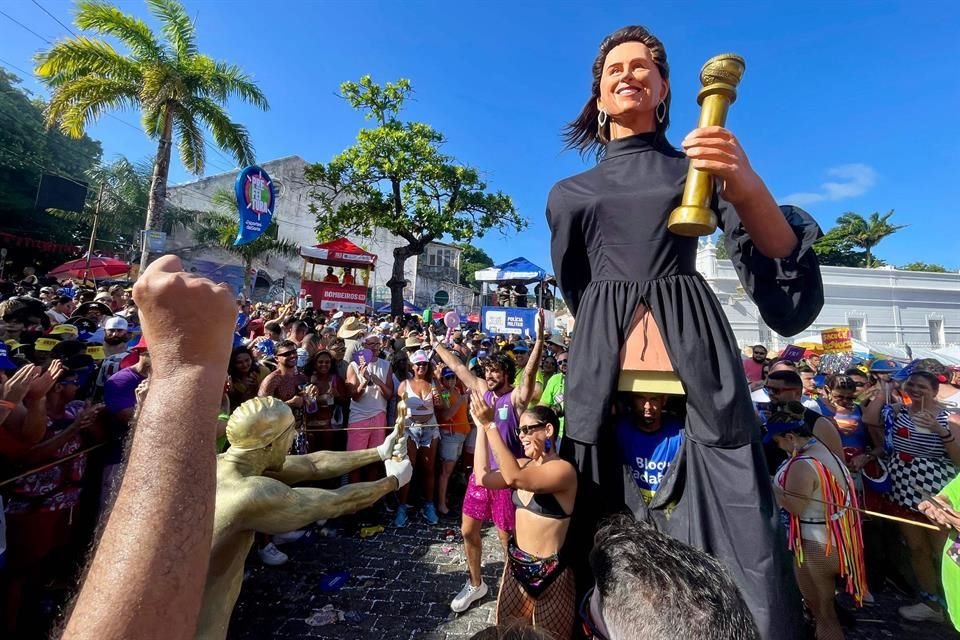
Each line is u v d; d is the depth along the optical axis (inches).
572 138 95.3
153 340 26.4
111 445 142.6
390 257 1299.2
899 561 164.6
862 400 221.8
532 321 543.8
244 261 1019.9
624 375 70.7
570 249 79.0
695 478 65.8
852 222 1673.2
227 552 70.7
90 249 680.4
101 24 465.1
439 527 215.5
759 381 269.4
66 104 485.1
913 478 155.9
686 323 67.0
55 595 138.3
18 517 120.3
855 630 151.2
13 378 111.4
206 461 24.2
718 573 44.8
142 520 22.0
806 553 124.1
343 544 196.4
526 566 102.7
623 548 47.8
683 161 73.7
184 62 495.2
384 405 223.9
